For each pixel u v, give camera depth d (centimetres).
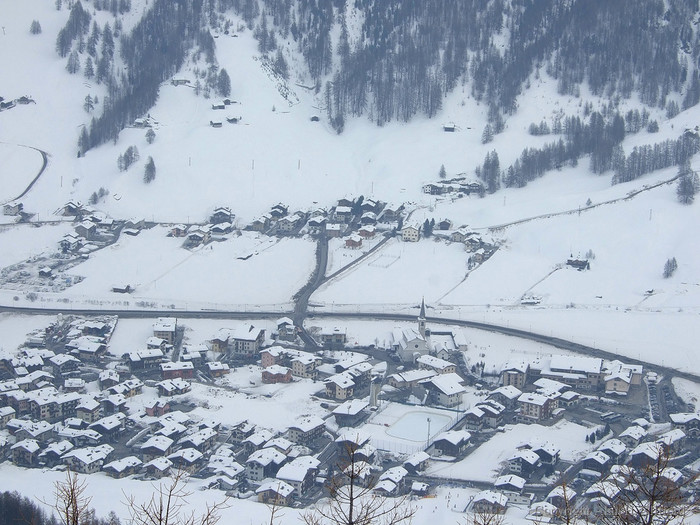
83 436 17500
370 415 18950
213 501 14225
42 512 13062
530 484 15638
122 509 13375
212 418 18475
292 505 14750
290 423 18462
